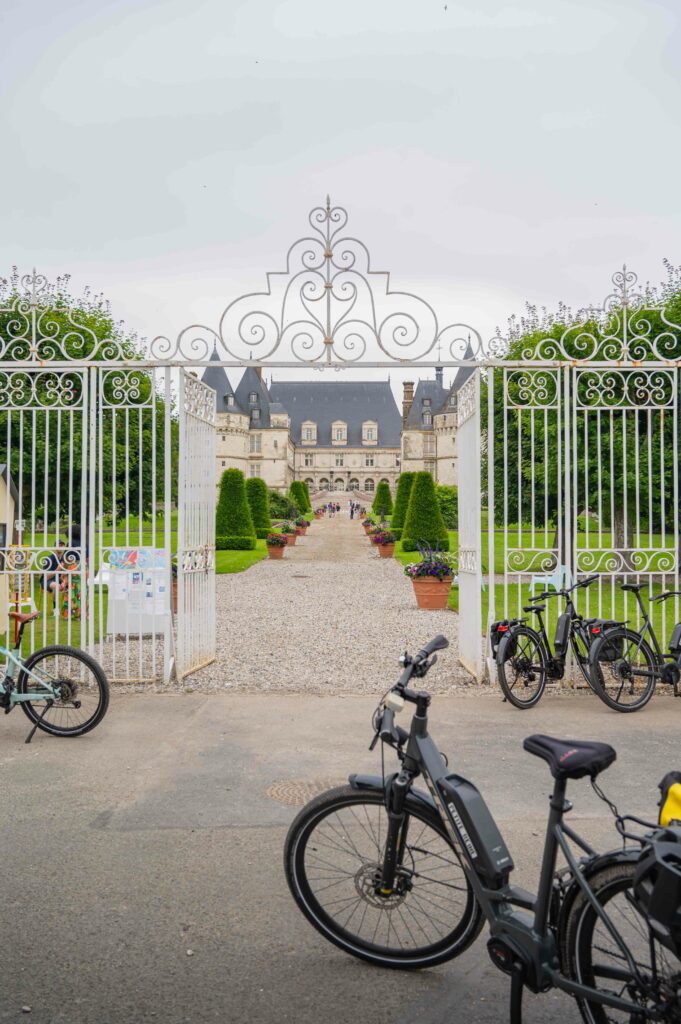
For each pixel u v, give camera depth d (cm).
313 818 285
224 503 3150
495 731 565
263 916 309
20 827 394
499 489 1478
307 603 1393
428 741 272
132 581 720
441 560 1329
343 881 285
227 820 403
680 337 1161
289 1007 253
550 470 1290
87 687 560
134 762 496
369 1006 255
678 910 195
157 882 336
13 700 550
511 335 1371
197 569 768
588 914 228
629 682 662
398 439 11706
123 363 701
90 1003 253
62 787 451
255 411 10238
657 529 1572
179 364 698
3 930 297
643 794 440
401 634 1035
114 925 301
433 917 275
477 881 249
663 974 215
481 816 250
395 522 4194
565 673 736
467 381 767
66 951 283
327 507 9012
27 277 706
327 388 12069
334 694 676
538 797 433
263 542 3612
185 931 298
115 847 370
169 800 430
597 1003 229
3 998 255
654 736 555
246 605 1362
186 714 609
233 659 842
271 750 519
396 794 272
